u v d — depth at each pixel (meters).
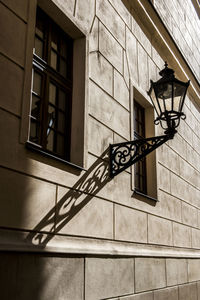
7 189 3.86
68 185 4.84
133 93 7.54
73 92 5.57
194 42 14.00
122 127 6.60
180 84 5.65
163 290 7.21
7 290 3.63
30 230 4.10
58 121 5.30
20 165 4.08
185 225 9.33
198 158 11.56
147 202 7.22
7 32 4.20
